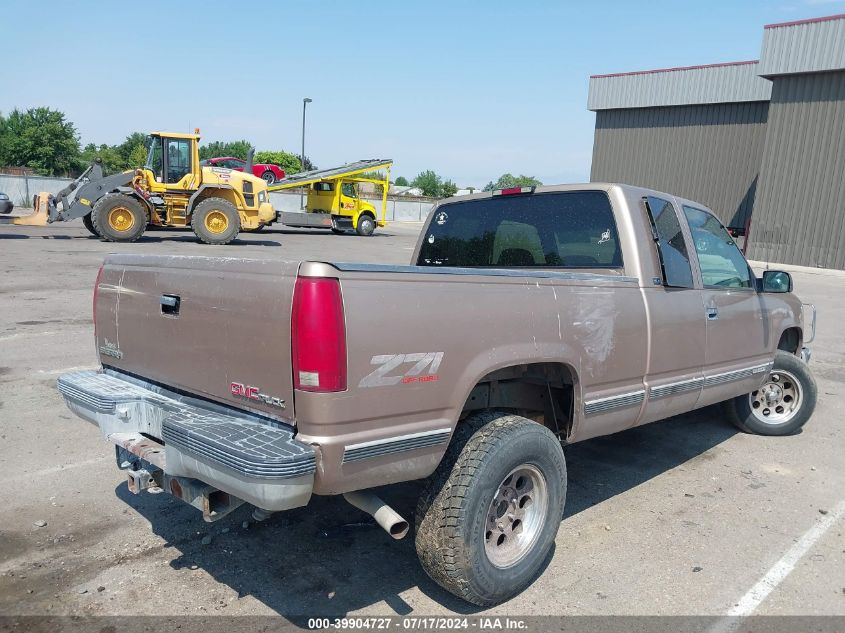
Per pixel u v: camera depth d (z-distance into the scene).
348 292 2.57
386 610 3.15
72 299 11.12
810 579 3.51
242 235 26.80
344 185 30.91
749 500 4.50
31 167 60.62
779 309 5.44
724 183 30.05
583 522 4.12
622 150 33.47
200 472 2.66
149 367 3.37
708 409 6.72
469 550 2.92
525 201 4.62
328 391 2.52
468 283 2.98
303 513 4.15
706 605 3.24
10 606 3.08
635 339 3.85
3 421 5.52
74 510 4.07
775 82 24.66
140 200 20.95
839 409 6.82
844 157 23.27
